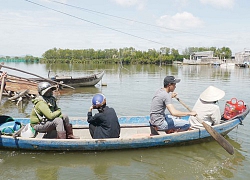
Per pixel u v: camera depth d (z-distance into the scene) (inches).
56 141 223.8
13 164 211.6
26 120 280.4
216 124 261.7
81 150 231.8
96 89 685.3
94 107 233.9
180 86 746.2
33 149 230.1
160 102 243.8
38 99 232.8
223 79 1001.5
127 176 195.6
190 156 231.0
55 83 554.9
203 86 746.8
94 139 225.1
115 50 3563.0
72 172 201.0
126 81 903.1
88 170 204.7
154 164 215.6
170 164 215.5
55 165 211.8
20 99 447.5
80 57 3772.1
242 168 208.5
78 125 282.8
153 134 256.5
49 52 3914.9
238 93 613.6
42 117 231.1
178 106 452.4
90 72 1446.9
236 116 275.4
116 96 558.6
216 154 235.3
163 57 3061.0
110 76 1134.4
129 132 277.0
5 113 393.7
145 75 1203.9
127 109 423.8
